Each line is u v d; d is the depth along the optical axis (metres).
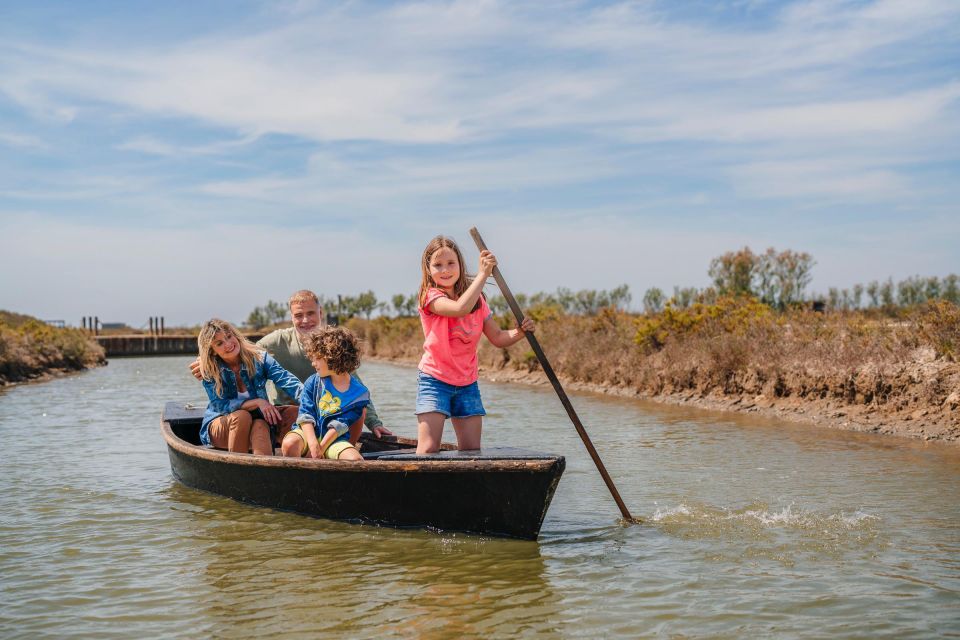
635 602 4.20
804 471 7.50
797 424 10.80
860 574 4.57
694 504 6.27
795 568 4.70
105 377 25.28
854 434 9.81
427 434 5.69
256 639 3.82
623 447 9.09
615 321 20.50
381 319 40.22
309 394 6.27
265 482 6.31
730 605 4.13
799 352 12.52
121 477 7.75
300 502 6.10
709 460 8.17
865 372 10.98
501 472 5.11
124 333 58.81
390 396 16.41
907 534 5.35
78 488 7.23
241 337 7.10
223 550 5.25
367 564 4.89
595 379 17.62
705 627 3.87
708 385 13.98
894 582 4.43
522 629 3.87
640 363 16.31
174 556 5.14
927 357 10.66
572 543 5.26
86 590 4.52
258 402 6.93
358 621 4.01
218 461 6.59
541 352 5.89
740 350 13.65
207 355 6.97
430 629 3.89
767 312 15.58
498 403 14.40
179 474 7.48
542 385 18.73
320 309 7.74
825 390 11.62
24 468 8.23
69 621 4.07
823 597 4.22
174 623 4.04
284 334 7.65
